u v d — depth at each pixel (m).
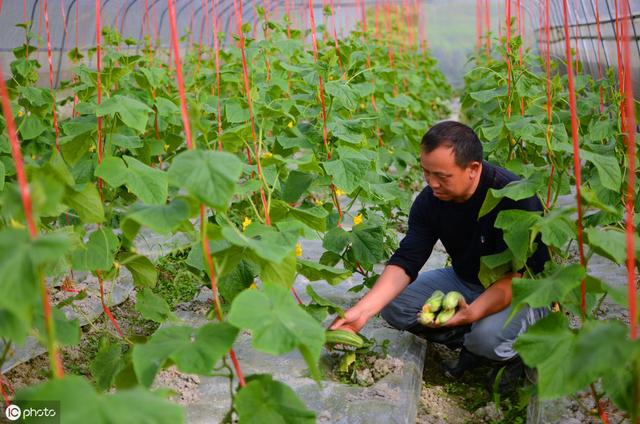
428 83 10.70
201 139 4.83
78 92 4.64
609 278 4.53
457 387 3.51
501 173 3.22
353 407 3.06
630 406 2.13
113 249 3.07
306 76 4.20
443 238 3.45
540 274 3.08
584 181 4.86
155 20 10.75
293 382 3.31
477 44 14.14
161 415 1.68
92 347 3.76
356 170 3.71
